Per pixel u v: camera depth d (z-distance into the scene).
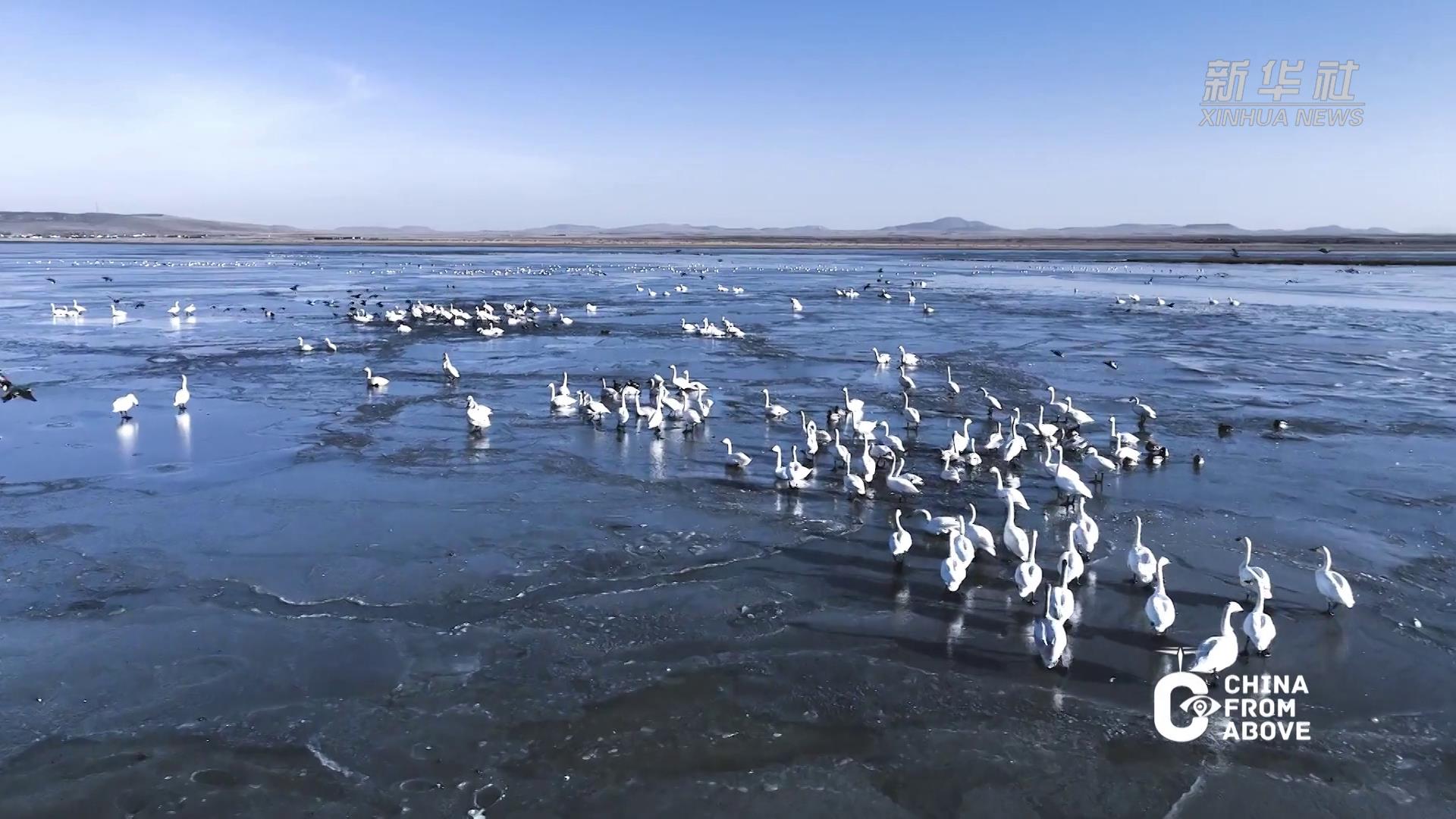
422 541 21.19
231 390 39.25
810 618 17.58
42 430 31.62
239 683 15.27
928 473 27.17
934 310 74.62
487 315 62.56
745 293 92.75
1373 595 18.52
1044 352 51.44
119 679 15.39
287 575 19.38
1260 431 32.38
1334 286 104.12
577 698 14.90
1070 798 12.66
